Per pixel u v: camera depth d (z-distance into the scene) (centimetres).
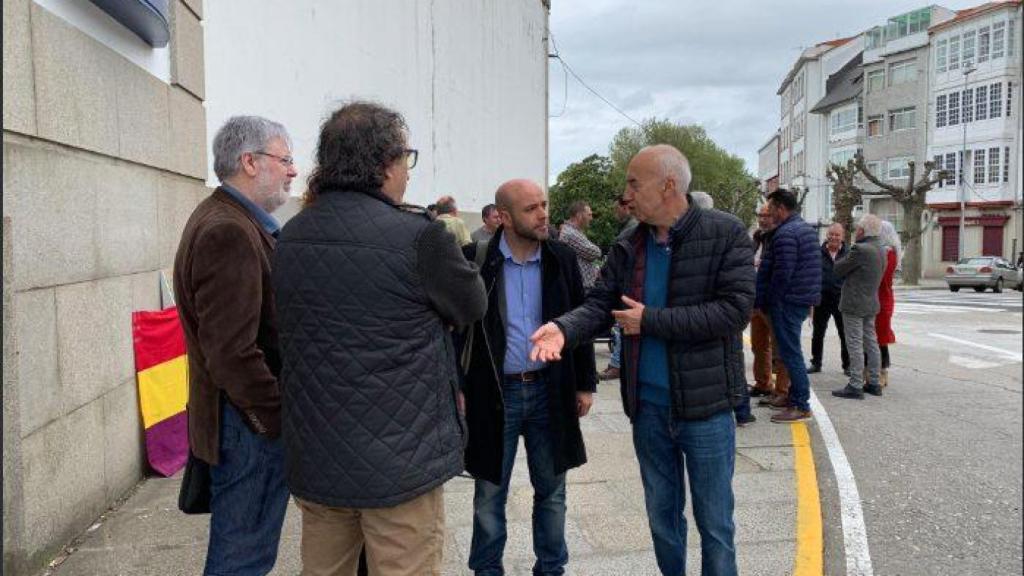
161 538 378
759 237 654
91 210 397
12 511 314
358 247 212
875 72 4891
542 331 279
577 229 748
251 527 260
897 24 4719
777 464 515
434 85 1270
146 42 481
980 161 4178
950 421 645
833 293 868
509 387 314
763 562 360
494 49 1702
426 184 1232
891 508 439
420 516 223
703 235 276
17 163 326
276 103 721
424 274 215
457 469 230
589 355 331
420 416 217
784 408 686
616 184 2778
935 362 985
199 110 569
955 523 417
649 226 292
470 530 391
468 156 1496
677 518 301
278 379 250
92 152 398
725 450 285
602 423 620
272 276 227
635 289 291
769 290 635
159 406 475
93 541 374
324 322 213
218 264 235
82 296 386
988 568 361
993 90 4078
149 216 479
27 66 335
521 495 445
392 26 1068
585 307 296
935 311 1872
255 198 268
